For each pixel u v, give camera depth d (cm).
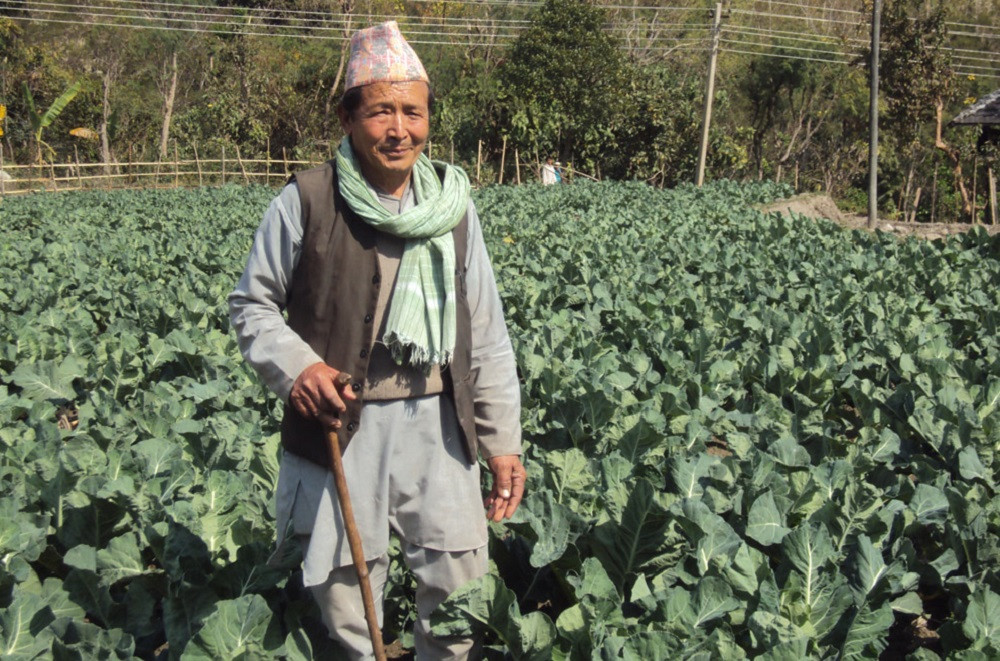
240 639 312
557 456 441
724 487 422
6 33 3947
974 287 1084
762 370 678
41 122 3309
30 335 687
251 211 1973
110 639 323
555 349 704
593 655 312
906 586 363
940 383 615
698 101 4225
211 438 469
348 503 280
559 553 373
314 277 285
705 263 1107
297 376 277
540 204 2102
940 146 4019
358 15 4497
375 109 279
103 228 1666
